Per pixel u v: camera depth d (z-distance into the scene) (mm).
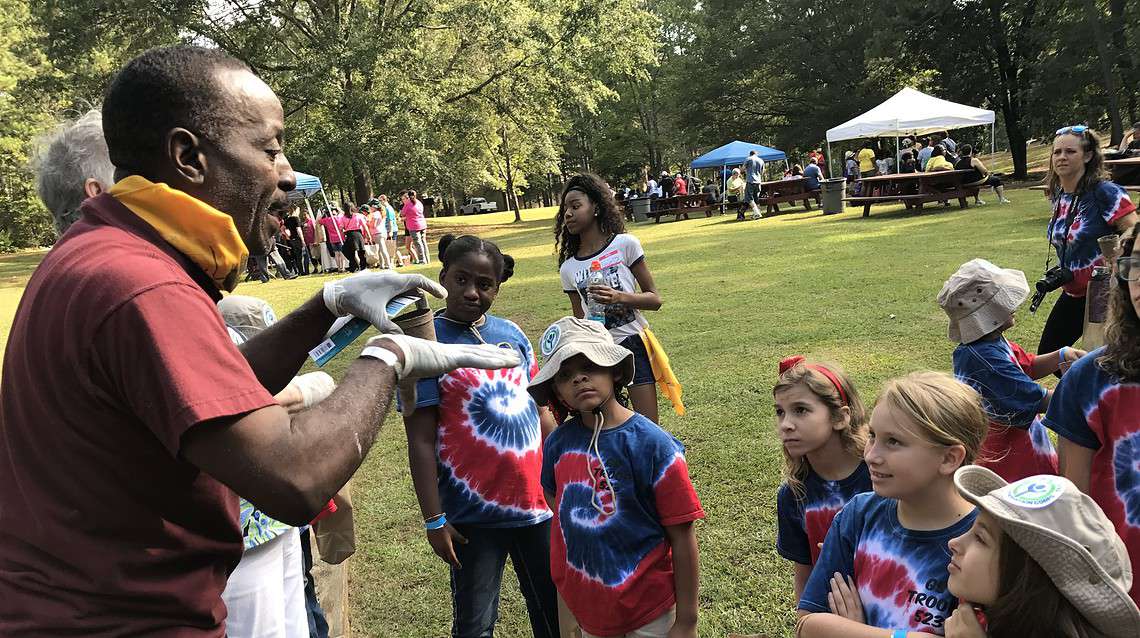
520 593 3711
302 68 25844
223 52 1596
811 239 14570
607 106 47938
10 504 1424
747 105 40750
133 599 1400
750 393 5805
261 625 2422
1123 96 27688
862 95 35750
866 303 8258
